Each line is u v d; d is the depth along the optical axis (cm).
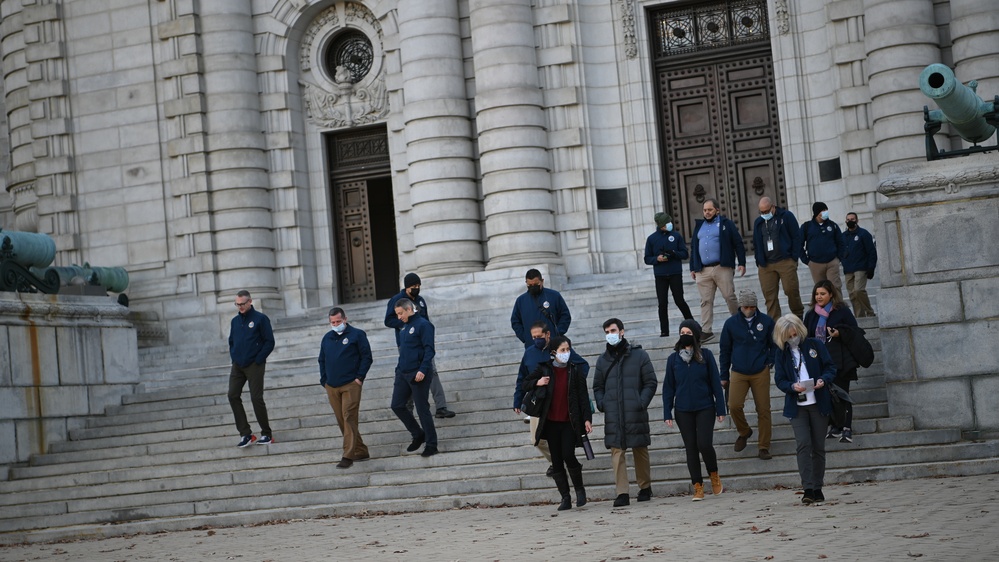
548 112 2639
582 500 1402
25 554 1489
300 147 2886
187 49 2852
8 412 1908
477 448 1659
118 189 2909
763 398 1456
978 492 1219
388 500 1572
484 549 1130
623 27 2658
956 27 2314
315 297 2873
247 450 1778
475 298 2502
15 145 3061
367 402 1878
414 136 2653
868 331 1719
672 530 1147
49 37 2969
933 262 1504
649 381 1373
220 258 2828
